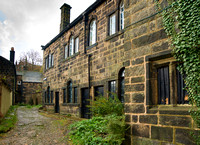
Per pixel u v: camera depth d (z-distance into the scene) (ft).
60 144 19.67
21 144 19.66
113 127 15.90
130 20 17.25
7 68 66.03
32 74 118.32
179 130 12.48
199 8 12.09
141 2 16.34
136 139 15.21
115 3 29.63
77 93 39.27
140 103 15.35
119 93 27.25
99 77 32.09
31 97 104.17
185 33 12.63
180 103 13.46
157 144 13.65
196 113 11.64
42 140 21.35
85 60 36.78
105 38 30.86
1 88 30.91
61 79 49.08
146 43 15.51
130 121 16.03
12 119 34.71
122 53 26.89
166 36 14.05
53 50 57.31
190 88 12.31
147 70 15.11
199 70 11.85
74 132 22.77
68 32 46.68
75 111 39.65
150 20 15.40
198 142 11.35
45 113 52.39
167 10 14.03
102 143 17.08
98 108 22.88
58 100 52.42
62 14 54.29
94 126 21.76
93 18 35.91
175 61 13.76
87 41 36.96
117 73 27.50
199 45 11.94
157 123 13.88
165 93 14.58
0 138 21.52
